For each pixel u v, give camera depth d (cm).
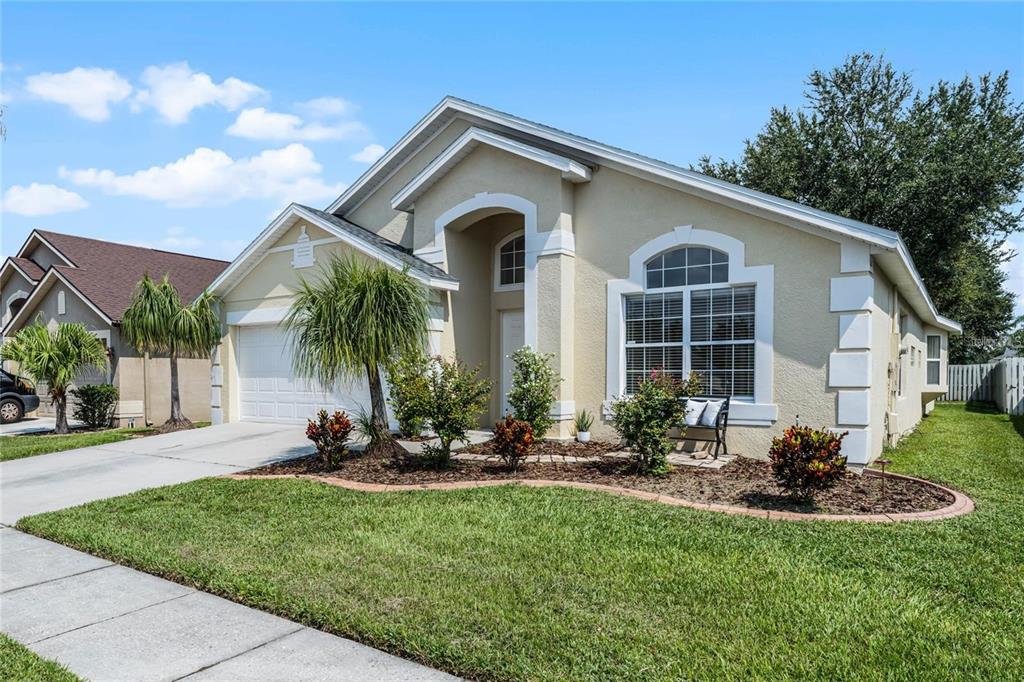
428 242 1305
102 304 1891
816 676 356
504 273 1382
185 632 442
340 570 531
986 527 625
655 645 393
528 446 894
